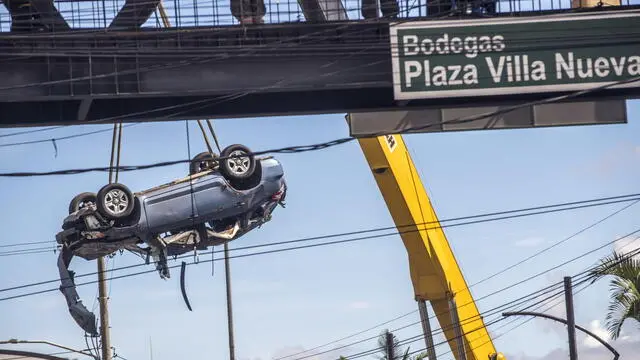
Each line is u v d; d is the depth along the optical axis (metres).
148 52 34.09
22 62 33.91
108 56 34.00
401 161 51.22
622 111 34.66
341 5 35.06
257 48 34.22
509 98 34.09
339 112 35.53
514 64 32.59
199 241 55.56
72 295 56.75
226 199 54.88
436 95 32.47
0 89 33.62
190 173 55.38
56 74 33.97
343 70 34.34
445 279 53.06
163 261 55.50
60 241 54.41
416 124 35.50
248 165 54.91
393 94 33.16
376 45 34.38
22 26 35.09
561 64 32.62
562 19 32.75
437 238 52.88
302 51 34.38
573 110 34.72
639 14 32.81
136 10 34.66
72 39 33.97
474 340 54.31
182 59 34.19
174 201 54.25
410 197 51.53
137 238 54.31
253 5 34.84
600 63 32.75
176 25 34.38
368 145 50.16
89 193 54.75
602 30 32.78
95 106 35.34
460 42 32.59
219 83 34.22
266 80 34.31
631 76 32.72
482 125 35.06
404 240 52.31
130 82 34.03
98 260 57.59
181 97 35.31
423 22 32.62
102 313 57.34
